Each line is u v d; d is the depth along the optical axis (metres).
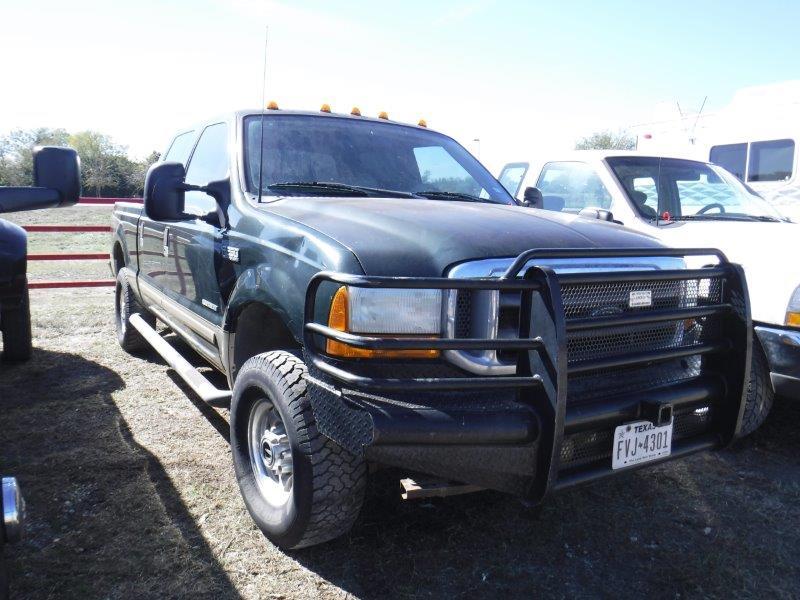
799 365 3.83
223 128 4.20
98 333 6.96
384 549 2.99
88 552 2.88
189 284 4.04
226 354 3.41
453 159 4.43
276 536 2.85
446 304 2.50
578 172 6.28
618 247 2.90
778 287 4.04
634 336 2.77
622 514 3.41
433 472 2.36
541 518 3.33
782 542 3.17
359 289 2.46
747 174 9.79
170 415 4.54
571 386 2.59
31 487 3.45
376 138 4.21
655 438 2.66
